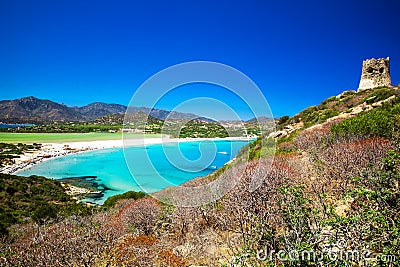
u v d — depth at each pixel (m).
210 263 6.17
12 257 6.55
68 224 9.65
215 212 7.83
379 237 3.91
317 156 11.75
